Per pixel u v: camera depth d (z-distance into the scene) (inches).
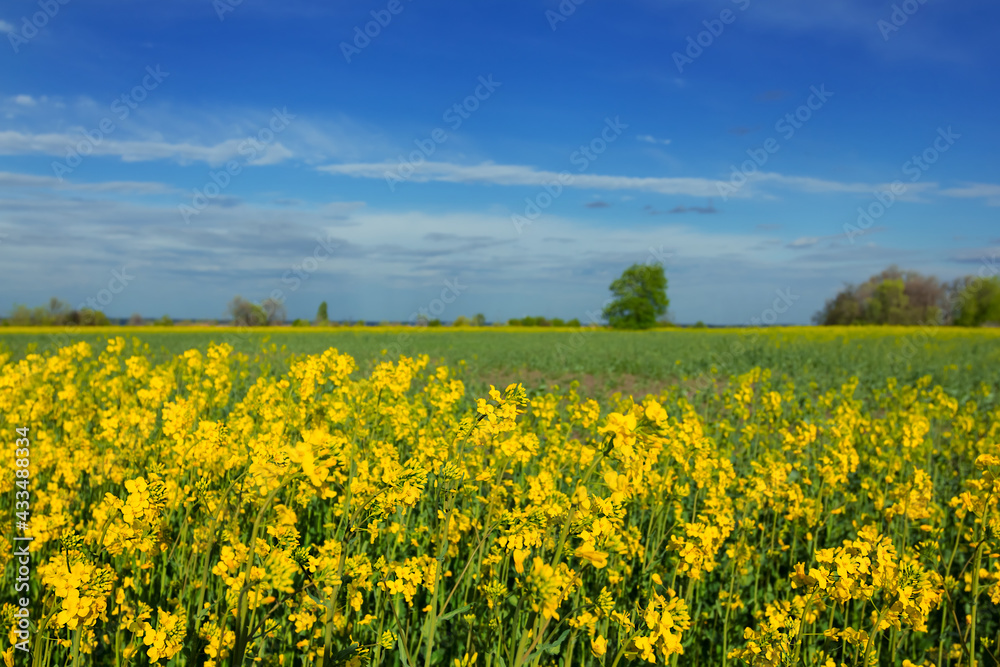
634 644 89.1
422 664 128.0
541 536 106.4
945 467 289.6
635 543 149.8
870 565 102.5
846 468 186.9
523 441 154.1
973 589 121.7
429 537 149.8
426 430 218.1
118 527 102.1
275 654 120.6
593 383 737.6
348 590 108.1
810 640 129.6
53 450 185.3
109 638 114.6
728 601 143.2
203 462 151.2
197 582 133.7
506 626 116.7
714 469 196.5
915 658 149.4
